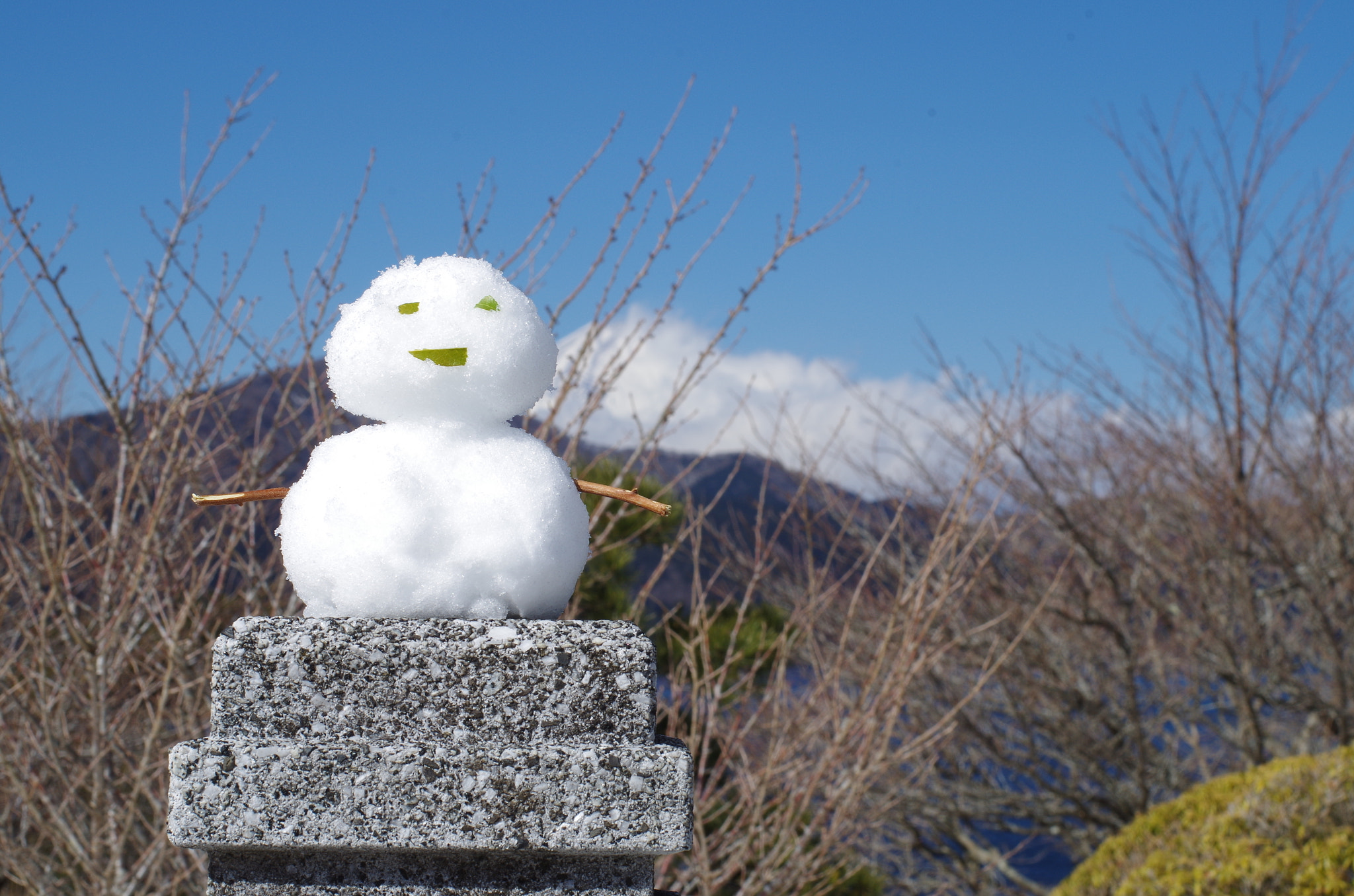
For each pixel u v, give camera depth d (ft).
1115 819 19.58
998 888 19.85
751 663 14.49
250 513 10.15
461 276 4.03
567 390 9.62
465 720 3.59
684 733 12.07
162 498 9.14
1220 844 11.47
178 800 3.42
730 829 11.46
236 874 3.57
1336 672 17.84
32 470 9.89
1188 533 19.02
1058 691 19.17
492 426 4.06
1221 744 21.04
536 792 3.48
